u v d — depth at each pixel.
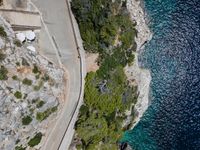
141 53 90.75
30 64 60.81
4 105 57.09
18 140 60.78
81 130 70.56
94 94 71.69
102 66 73.12
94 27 71.38
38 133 64.25
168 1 96.94
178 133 95.81
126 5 81.31
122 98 79.31
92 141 73.94
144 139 91.44
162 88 94.94
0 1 59.66
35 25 63.62
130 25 80.81
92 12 71.12
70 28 68.69
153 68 93.69
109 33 73.88
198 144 97.62
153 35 94.19
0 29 57.59
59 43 67.25
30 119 61.31
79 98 69.62
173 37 96.69
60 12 67.38
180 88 96.88
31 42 63.19
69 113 68.62
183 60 97.56
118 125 80.75
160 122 94.06
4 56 57.34
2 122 57.44
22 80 59.25
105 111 75.50
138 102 87.69
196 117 97.81
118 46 76.81
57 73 65.50
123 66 79.00
